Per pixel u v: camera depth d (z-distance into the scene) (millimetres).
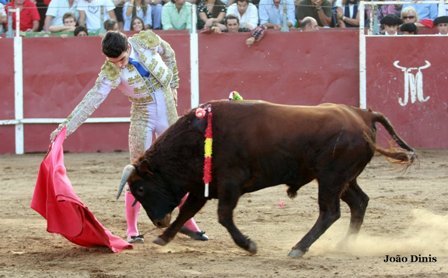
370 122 10102
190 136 9727
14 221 12617
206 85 21188
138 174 9914
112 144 21422
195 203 10148
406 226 11891
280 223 12375
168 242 10203
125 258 9719
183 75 21172
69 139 21391
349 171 9758
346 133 9680
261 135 9609
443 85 21094
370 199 14391
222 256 9828
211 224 12383
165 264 9352
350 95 21328
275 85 21219
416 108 21125
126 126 21406
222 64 21156
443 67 21078
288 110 9758
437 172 17484
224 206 9680
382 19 21609
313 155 9656
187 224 10984
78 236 10055
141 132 10727
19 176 17766
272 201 14367
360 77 21109
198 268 9117
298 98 21266
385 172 17641
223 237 11352
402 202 14062
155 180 9891
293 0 21984
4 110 21438
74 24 21750
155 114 10727
